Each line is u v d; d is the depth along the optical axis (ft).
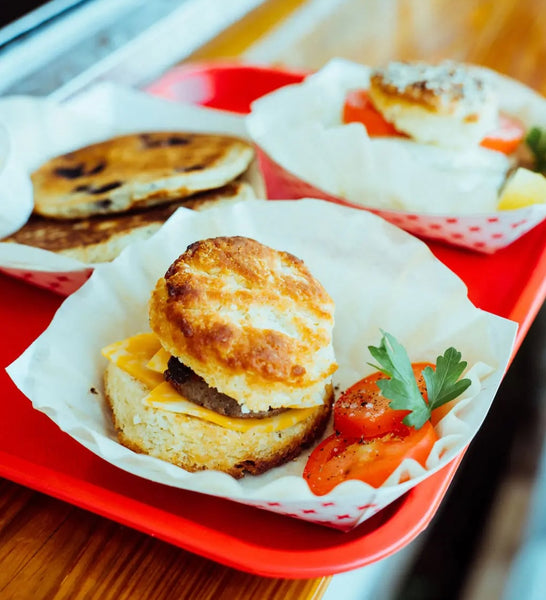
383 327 1.23
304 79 1.85
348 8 2.38
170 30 2.12
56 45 1.95
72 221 1.40
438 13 2.36
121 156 1.50
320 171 1.47
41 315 1.34
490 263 1.43
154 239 1.26
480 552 1.63
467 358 1.15
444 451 1.02
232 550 0.98
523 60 2.08
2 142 1.39
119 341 1.20
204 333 1.05
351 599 1.20
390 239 1.27
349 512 0.99
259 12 2.31
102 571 1.01
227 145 1.49
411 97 1.50
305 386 1.06
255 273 1.11
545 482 1.68
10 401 1.19
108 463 1.12
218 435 1.07
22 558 1.02
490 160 1.52
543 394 1.80
